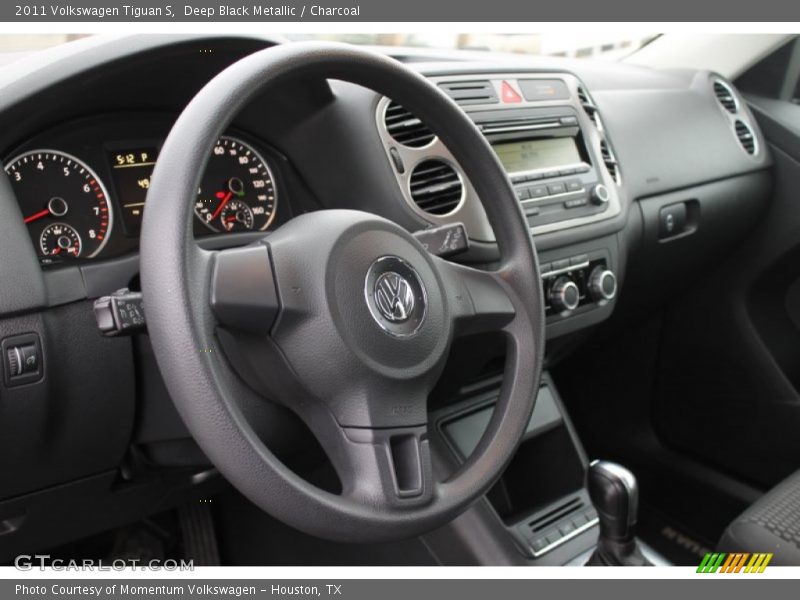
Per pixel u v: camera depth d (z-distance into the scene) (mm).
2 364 876
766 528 1067
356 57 891
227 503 1436
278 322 804
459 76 1302
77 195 990
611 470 1111
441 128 991
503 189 1020
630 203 1490
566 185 1364
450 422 1335
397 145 1154
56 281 913
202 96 788
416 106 969
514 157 1327
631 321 1776
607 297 1396
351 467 826
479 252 1187
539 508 1352
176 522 1448
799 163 1713
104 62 918
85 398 957
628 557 1119
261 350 821
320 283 813
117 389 976
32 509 1022
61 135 981
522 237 1028
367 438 823
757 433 1705
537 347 1000
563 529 1323
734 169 1687
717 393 1757
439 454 1293
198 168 762
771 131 1763
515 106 1344
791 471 1670
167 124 1064
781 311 1732
